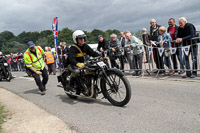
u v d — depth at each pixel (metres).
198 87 4.90
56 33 12.30
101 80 4.20
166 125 2.94
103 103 4.29
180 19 5.98
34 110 4.21
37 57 5.75
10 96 5.97
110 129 2.95
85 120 3.38
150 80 6.34
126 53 7.68
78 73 4.24
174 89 4.93
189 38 5.84
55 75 10.51
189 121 3.02
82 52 4.37
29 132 3.07
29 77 10.74
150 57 7.10
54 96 5.43
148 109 3.67
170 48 6.42
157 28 7.16
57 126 3.21
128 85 3.72
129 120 3.22
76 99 4.89
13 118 3.78
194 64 5.95
